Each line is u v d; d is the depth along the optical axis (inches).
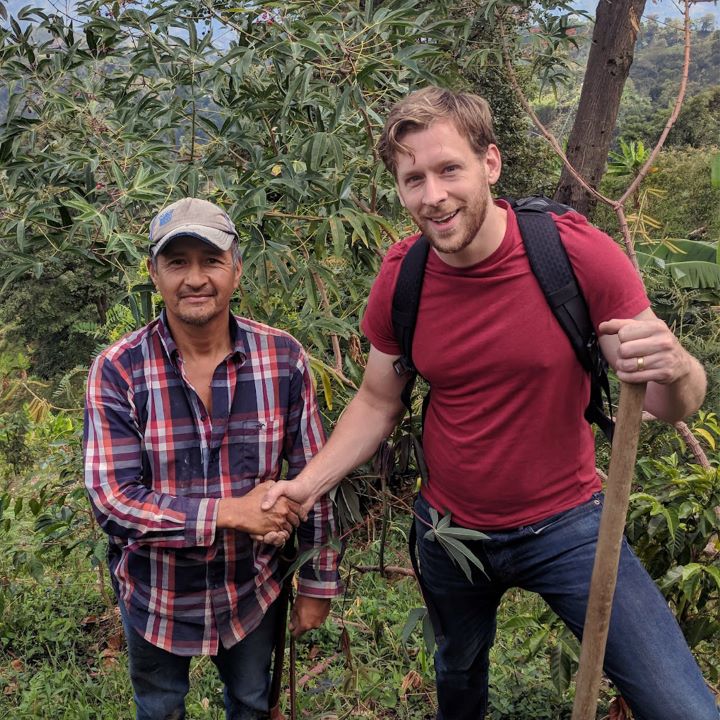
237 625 79.1
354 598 130.7
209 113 115.2
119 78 119.3
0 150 106.8
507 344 67.8
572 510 73.0
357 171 113.7
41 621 135.4
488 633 87.0
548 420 70.2
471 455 73.2
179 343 72.4
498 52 137.4
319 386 112.1
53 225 102.6
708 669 99.7
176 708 84.4
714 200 354.9
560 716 105.7
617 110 214.4
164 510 71.9
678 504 87.1
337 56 104.7
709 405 147.1
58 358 662.5
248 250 96.3
